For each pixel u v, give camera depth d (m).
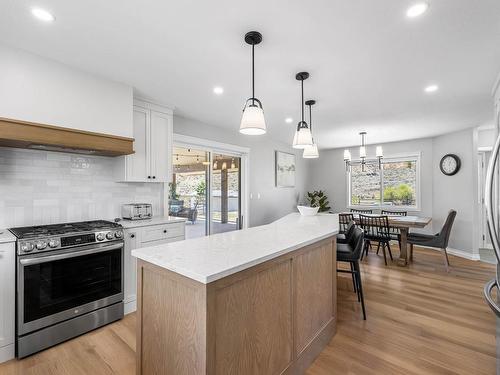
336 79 2.65
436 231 5.33
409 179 5.84
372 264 4.36
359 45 2.04
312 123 4.33
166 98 3.17
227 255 1.46
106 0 1.56
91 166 2.90
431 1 1.56
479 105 3.43
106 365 1.90
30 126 2.11
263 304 1.52
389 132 4.99
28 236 2.03
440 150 5.25
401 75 2.56
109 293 2.46
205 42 2.01
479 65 2.36
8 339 1.94
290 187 6.37
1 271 1.91
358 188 6.57
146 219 3.11
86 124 2.46
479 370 1.83
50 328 2.10
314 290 2.02
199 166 4.32
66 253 2.17
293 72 2.49
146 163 3.14
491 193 1.16
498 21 1.74
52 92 2.26
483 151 5.12
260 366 1.49
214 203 4.57
